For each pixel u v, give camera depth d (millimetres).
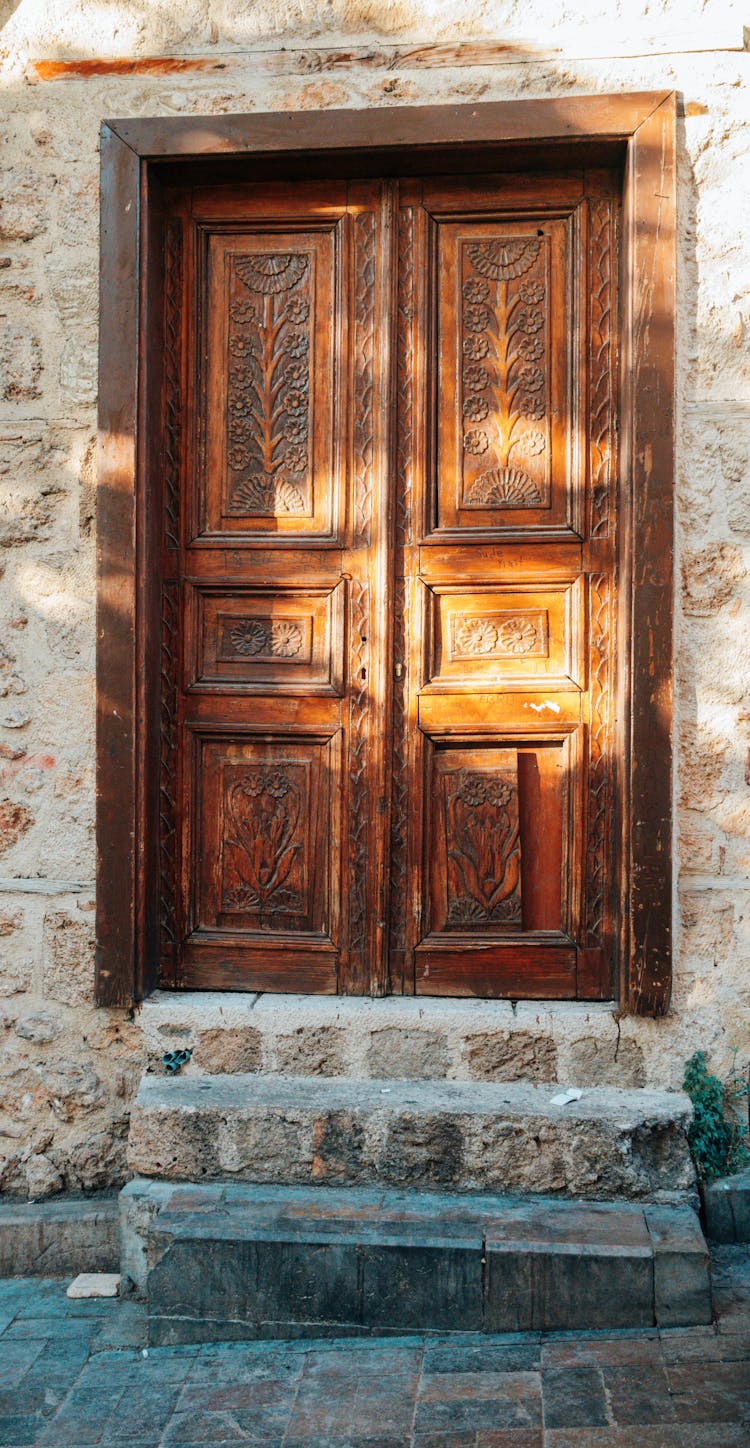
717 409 3580
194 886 3850
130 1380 3055
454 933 3787
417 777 3781
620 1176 3387
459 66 3623
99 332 3709
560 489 3750
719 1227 3498
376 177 3766
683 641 3588
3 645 3811
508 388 3762
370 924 3771
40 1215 3701
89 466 3775
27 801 3811
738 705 3590
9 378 3785
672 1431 2709
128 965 3713
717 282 3578
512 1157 3418
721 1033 3586
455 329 3775
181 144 3670
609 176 3713
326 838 3816
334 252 3799
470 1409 2834
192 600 3855
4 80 3775
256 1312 3217
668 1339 3080
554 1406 2826
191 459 3836
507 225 3766
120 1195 3482
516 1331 3158
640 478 3547
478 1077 3629
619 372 3697
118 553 3699
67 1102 3791
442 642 3803
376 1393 2920
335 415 3785
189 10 3715
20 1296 3566
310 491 3814
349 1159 3473
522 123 3561
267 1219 3291
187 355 3832
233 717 3838
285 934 3826
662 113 3521
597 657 3738
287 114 3629
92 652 3781
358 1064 3660
